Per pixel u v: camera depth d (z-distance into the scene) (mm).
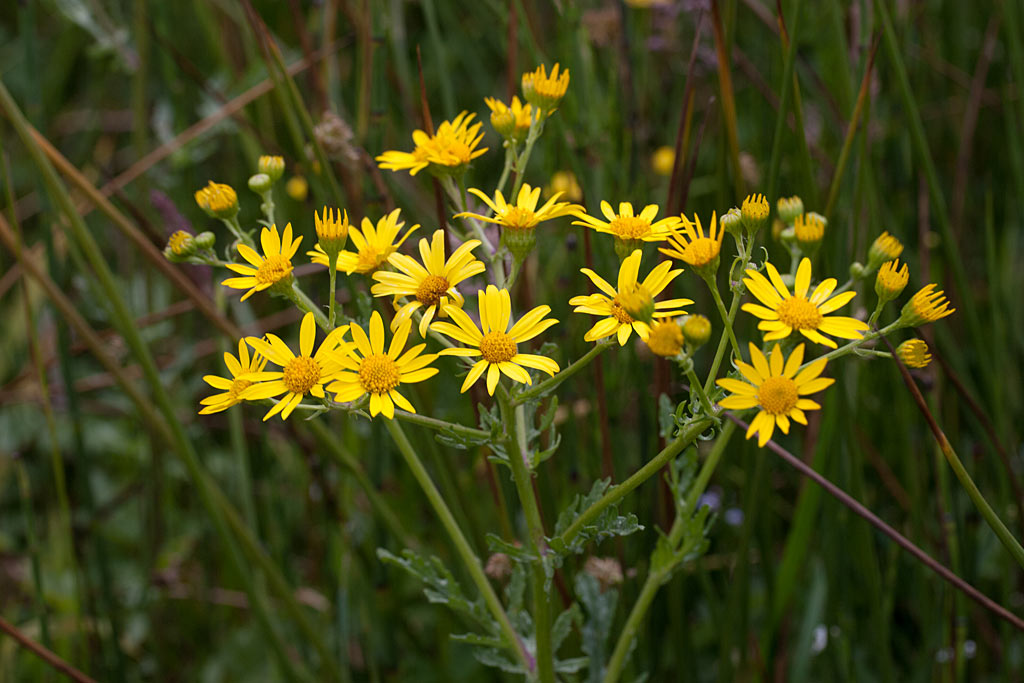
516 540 595
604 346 485
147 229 628
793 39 551
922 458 646
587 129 640
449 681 641
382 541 621
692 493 527
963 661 597
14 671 659
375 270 498
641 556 604
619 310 484
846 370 628
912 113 574
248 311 686
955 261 586
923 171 579
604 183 632
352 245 580
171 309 675
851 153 583
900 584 645
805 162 567
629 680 595
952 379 558
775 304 473
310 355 482
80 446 628
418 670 648
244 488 638
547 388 490
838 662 597
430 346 625
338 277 608
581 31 645
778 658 609
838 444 575
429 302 490
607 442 577
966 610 599
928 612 610
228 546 584
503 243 501
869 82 558
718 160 582
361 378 479
